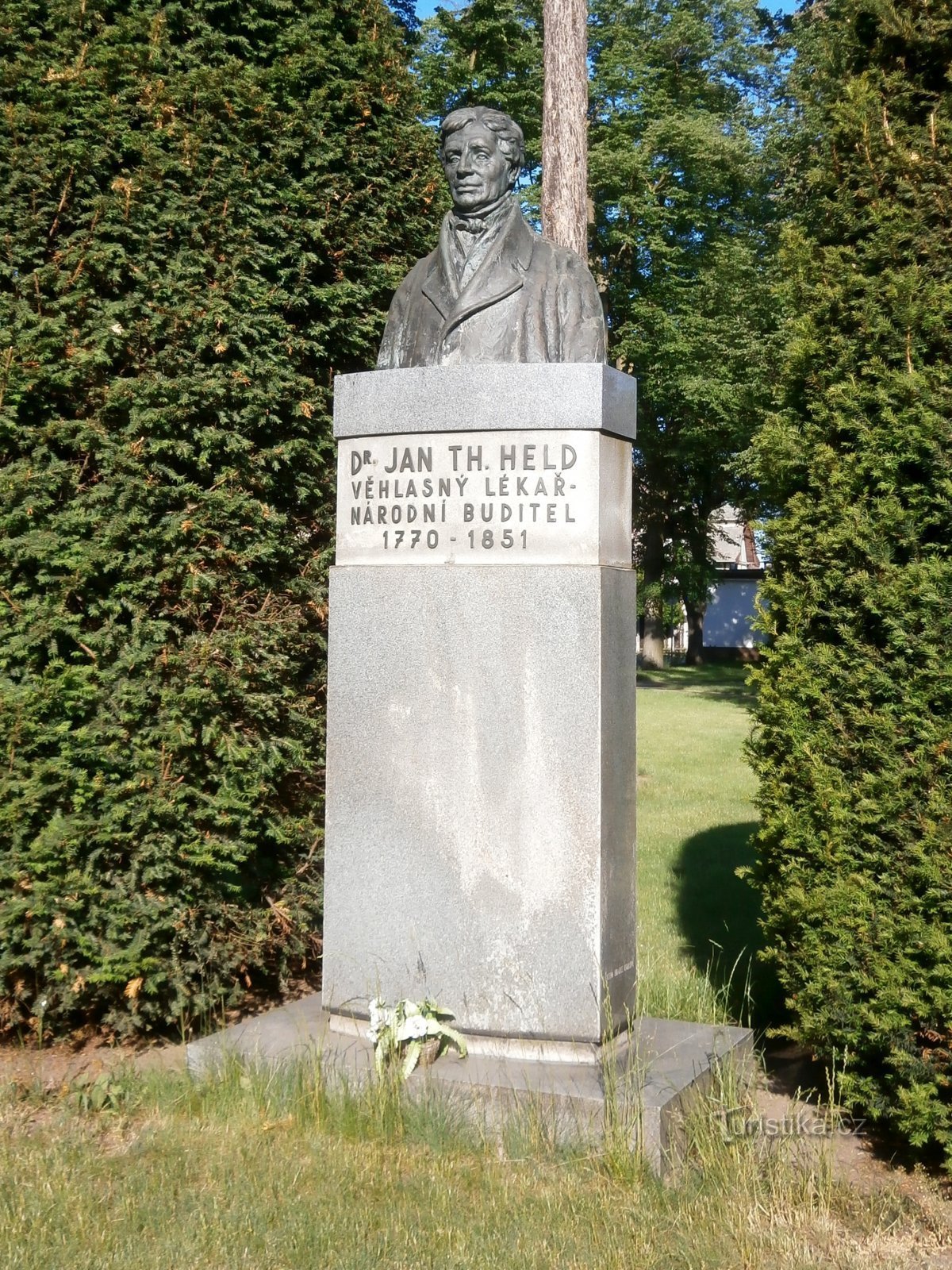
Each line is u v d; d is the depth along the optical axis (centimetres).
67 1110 442
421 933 462
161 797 509
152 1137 413
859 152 455
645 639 3472
